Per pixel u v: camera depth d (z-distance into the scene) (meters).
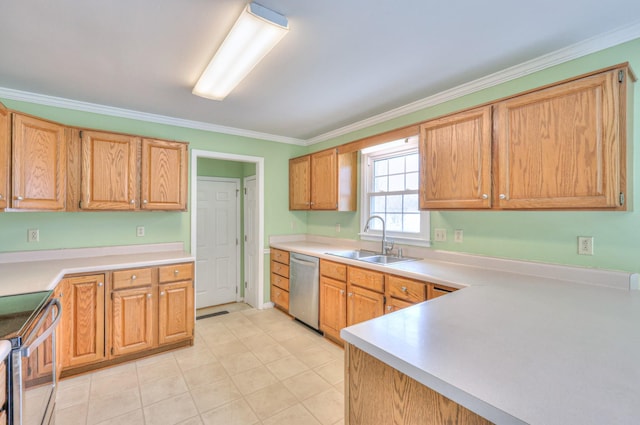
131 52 1.86
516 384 0.73
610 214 1.71
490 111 1.87
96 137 2.53
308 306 3.19
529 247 2.04
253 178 4.16
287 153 4.11
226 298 4.25
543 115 1.65
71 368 2.26
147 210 2.77
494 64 2.03
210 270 4.12
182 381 2.23
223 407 1.94
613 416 0.61
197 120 3.28
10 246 2.47
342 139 3.65
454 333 1.04
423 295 2.04
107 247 2.86
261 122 3.35
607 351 0.90
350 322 2.67
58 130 2.35
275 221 4.00
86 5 1.42
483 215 2.30
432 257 2.63
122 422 1.79
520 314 1.24
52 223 2.63
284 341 2.93
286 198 4.09
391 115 2.96
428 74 2.17
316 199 3.59
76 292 2.26
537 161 1.68
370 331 1.06
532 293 1.56
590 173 1.49
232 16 1.52
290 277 3.50
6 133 1.99
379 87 2.40
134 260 2.59
